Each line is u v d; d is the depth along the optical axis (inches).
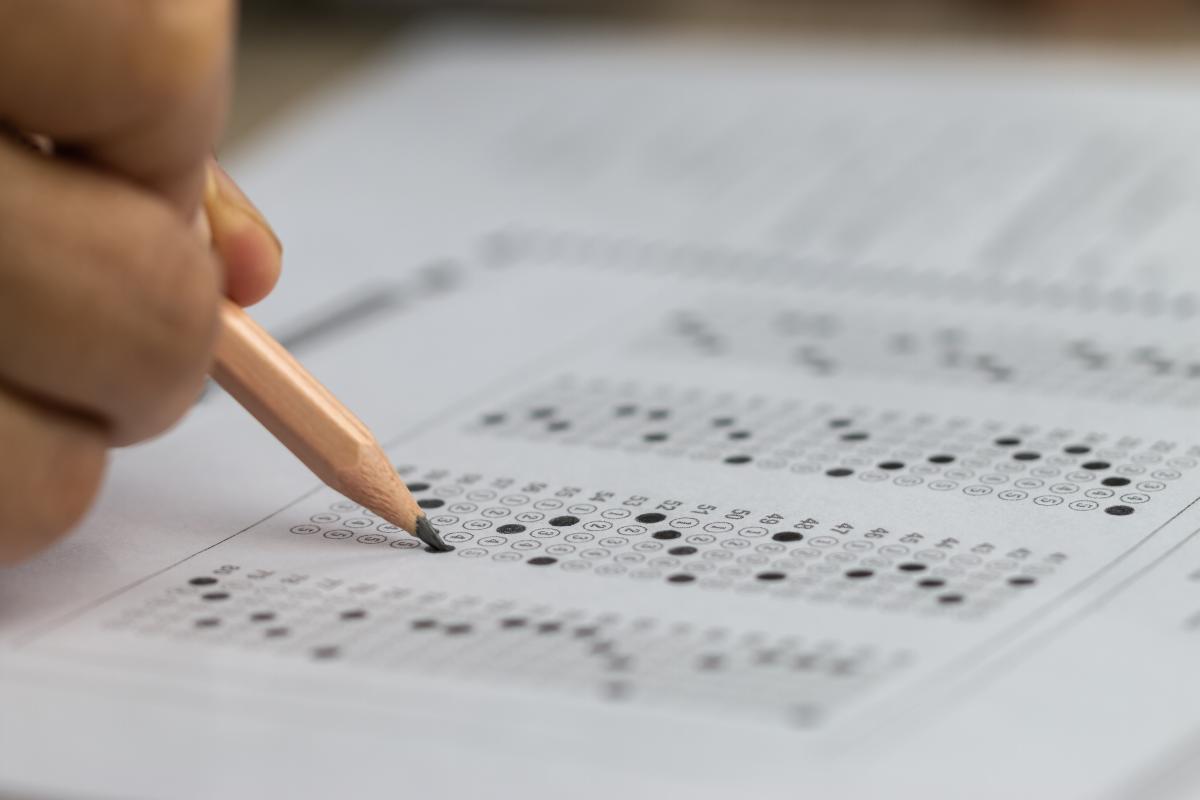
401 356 22.7
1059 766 17.9
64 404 19.1
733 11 36.9
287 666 18.7
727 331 23.1
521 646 18.8
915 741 18.0
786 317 23.3
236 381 19.7
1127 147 26.3
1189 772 17.8
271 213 26.0
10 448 19.0
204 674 18.7
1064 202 25.3
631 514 20.1
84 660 18.8
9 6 18.2
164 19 18.3
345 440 19.8
